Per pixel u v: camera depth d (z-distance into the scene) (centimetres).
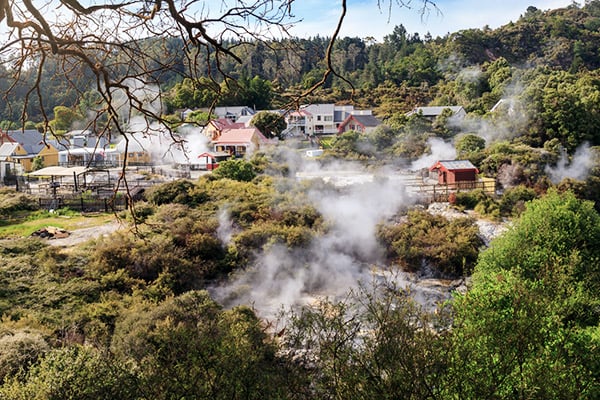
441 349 532
